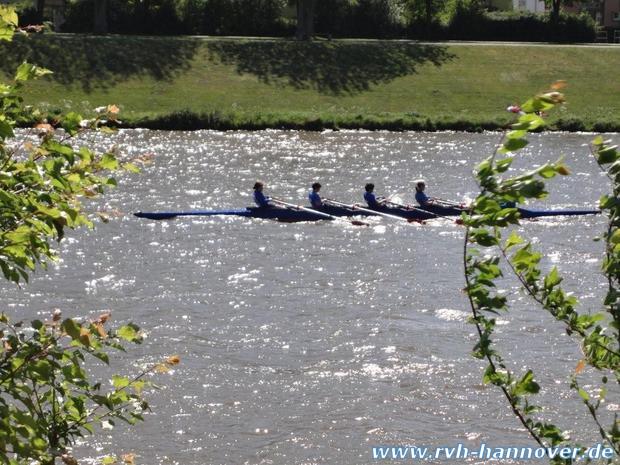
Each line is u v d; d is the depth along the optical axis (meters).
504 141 11.19
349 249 51.75
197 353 34.56
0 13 12.88
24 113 13.41
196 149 90.69
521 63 130.00
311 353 34.88
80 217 12.62
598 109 117.56
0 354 12.72
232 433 28.25
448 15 158.00
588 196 69.19
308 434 28.36
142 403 14.64
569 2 161.62
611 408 29.38
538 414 29.02
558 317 12.65
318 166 83.12
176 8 145.50
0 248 12.18
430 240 53.94
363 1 153.25
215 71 121.94
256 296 42.47
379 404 30.31
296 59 126.50
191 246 52.03
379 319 38.97
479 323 12.68
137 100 112.81
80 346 14.32
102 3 135.38
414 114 112.00
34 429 11.80
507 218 11.45
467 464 26.53
